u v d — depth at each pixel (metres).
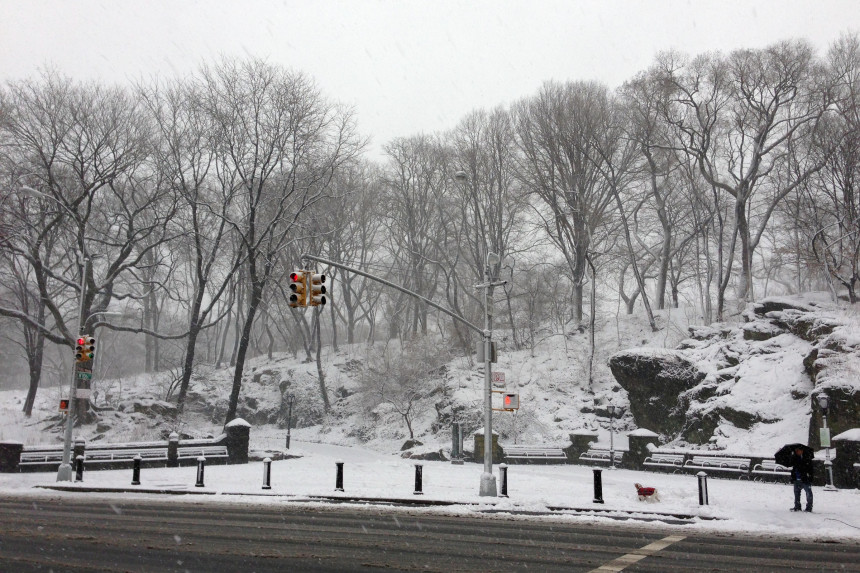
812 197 41.34
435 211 58.66
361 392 51.00
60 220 39.41
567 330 52.91
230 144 39.91
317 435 50.16
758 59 40.09
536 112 46.84
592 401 42.03
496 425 39.81
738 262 59.03
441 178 53.88
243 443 33.16
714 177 48.03
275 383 59.41
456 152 51.94
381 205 58.72
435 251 60.34
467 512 17.27
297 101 40.22
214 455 31.95
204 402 54.94
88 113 38.69
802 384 31.47
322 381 53.56
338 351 63.88
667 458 29.92
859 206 39.50
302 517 15.80
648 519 16.50
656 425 37.44
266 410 56.41
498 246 49.41
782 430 29.98
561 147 46.62
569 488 22.34
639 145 48.38
